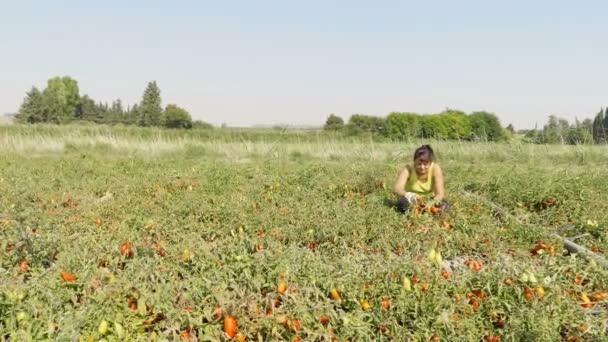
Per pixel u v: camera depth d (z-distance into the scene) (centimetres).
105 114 6719
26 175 1018
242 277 399
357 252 535
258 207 727
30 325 318
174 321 342
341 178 962
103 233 582
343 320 357
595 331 361
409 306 381
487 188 868
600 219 666
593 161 1369
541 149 1520
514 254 556
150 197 809
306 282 396
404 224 622
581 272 463
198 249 465
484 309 394
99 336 329
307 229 610
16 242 479
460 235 594
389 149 1614
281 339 347
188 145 1780
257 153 1686
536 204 782
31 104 5712
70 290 368
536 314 364
